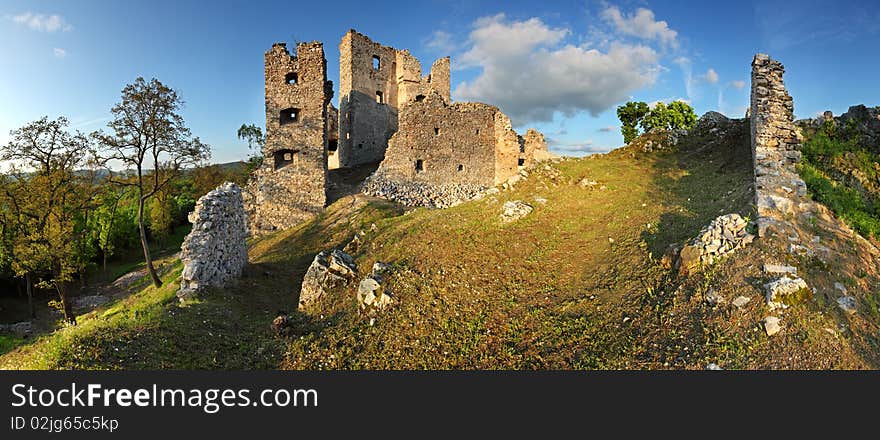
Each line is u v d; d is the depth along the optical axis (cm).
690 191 1797
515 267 1386
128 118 1989
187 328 1091
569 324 1020
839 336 736
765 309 804
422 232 1738
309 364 991
